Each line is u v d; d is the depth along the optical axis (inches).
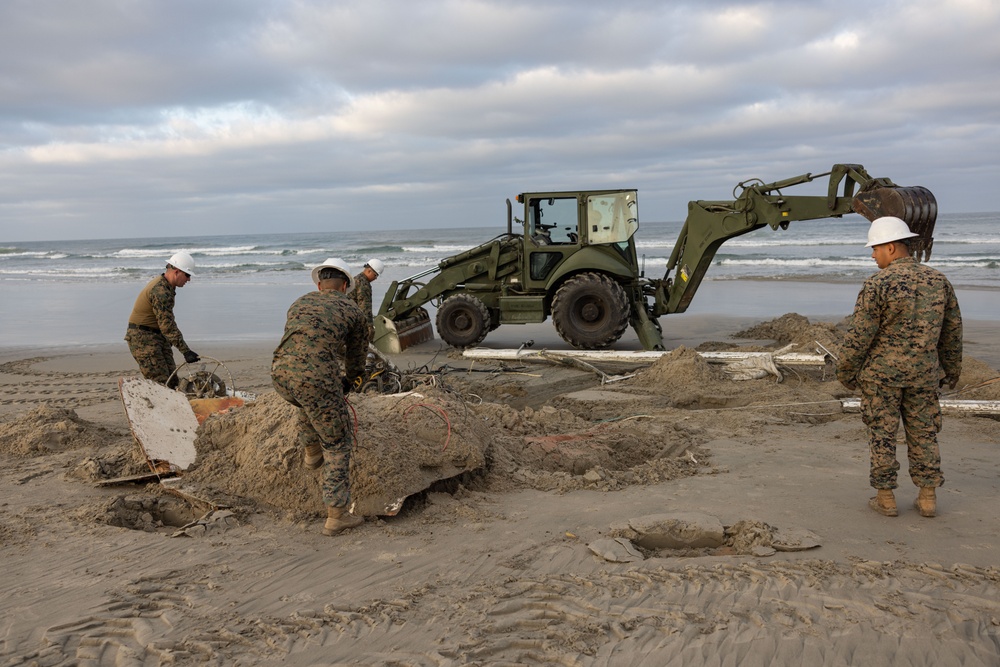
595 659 111.0
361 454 176.9
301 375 155.9
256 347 502.9
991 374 324.5
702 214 438.3
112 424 279.1
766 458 223.3
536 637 117.5
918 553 146.4
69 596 132.0
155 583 137.9
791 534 155.9
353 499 171.5
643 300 486.0
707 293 828.6
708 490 191.9
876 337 165.0
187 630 120.3
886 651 111.2
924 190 346.9
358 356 173.6
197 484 183.3
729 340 502.0
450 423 201.5
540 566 145.3
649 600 129.0
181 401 210.7
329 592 134.8
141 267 1584.6
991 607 123.3
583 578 138.6
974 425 257.8
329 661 111.3
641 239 2308.1
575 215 480.4
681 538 160.7
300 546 156.3
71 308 784.9
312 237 4576.8
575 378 373.1
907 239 164.1
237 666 110.1
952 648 111.6
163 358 263.7
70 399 343.0
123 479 192.9
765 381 338.6
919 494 169.8
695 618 122.1
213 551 153.3
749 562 143.1
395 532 163.0
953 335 166.1
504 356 417.4
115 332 602.5
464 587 136.3
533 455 222.2
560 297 456.4
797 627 118.6
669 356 358.6
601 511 177.0
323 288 170.7
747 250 1644.9
